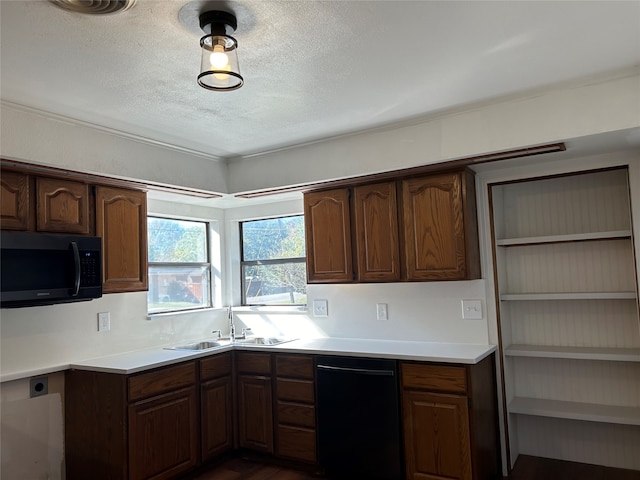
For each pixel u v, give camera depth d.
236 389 3.73
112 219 3.27
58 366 3.13
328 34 1.98
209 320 4.41
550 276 3.54
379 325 3.81
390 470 3.08
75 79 2.32
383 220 3.48
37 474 3.03
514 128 2.79
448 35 2.02
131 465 2.94
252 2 1.73
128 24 1.83
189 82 2.39
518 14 1.88
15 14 1.73
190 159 3.63
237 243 4.69
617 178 3.36
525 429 3.63
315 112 2.90
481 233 3.43
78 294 2.92
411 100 2.76
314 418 3.39
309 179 3.55
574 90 2.63
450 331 3.53
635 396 3.27
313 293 4.12
